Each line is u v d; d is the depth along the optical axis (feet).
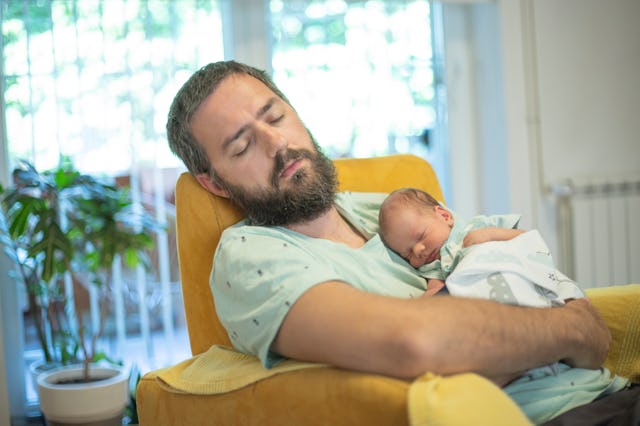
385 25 8.25
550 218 8.50
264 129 4.06
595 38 8.62
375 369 2.87
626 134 8.79
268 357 3.30
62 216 7.04
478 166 8.80
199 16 7.57
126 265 7.45
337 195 4.66
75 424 6.06
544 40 8.39
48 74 7.11
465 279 3.47
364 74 8.17
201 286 4.17
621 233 8.70
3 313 6.97
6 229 6.66
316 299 3.10
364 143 8.20
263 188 4.06
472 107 8.75
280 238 3.80
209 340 4.14
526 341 3.05
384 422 2.76
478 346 2.86
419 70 8.45
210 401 3.50
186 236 4.23
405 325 2.79
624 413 3.24
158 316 7.59
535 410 3.35
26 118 7.08
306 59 7.97
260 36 7.82
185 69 7.50
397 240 4.23
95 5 7.20
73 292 7.32
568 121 8.52
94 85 7.22
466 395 2.55
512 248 3.70
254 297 3.36
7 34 7.02
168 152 7.47
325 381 3.01
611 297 4.37
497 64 8.38
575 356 3.46
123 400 6.25
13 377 7.09
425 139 8.55
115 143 7.30
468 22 8.66
